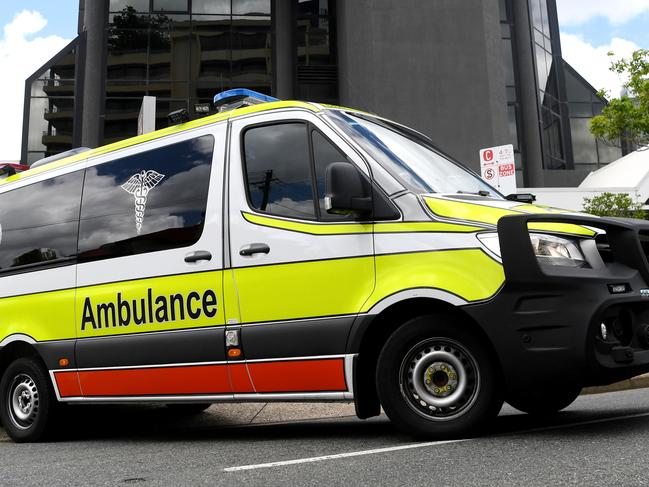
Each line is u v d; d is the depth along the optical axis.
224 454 5.07
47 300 6.74
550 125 33.94
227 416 8.14
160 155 6.23
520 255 4.49
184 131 6.15
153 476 4.39
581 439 4.47
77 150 7.44
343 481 3.80
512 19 32.03
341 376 4.95
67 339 6.53
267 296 5.29
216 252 5.60
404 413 4.77
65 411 6.87
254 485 3.88
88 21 30.36
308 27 30.36
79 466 5.04
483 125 28.03
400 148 5.54
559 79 35.72
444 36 28.27
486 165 9.81
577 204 21.03
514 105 31.67
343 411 7.97
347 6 28.44
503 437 4.66
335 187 4.83
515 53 31.94
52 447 6.44
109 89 29.27
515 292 4.49
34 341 6.77
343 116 5.51
